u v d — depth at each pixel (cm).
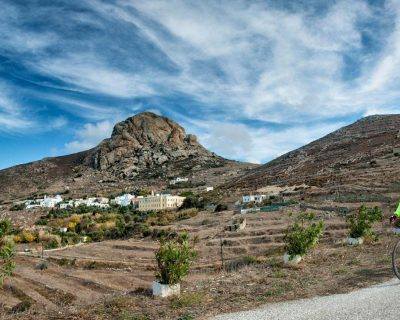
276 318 891
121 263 7375
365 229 2830
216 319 948
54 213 19475
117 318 1059
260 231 7231
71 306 1252
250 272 1762
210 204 13525
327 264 1839
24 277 6494
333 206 7919
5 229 1450
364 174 11306
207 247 6856
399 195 7919
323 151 19012
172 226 10006
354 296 1062
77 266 7619
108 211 19162
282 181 15075
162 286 1390
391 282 1223
